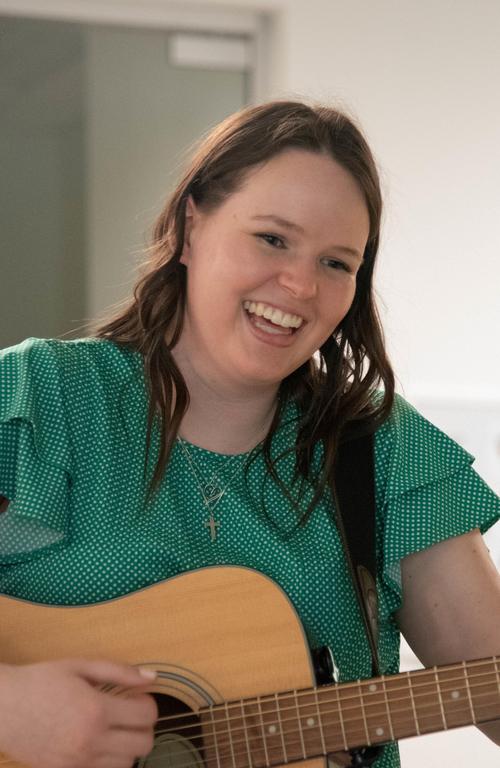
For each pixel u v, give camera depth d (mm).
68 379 2471
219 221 2416
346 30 4926
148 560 2389
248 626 2348
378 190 2486
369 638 2451
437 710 2244
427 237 5008
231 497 2484
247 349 2391
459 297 5043
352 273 2459
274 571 2441
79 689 2127
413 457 2580
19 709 2111
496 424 5039
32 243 4926
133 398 2518
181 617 2350
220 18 5039
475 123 5027
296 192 2348
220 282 2379
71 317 4969
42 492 2348
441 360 5031
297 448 2537
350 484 2527
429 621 2549
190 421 2521
